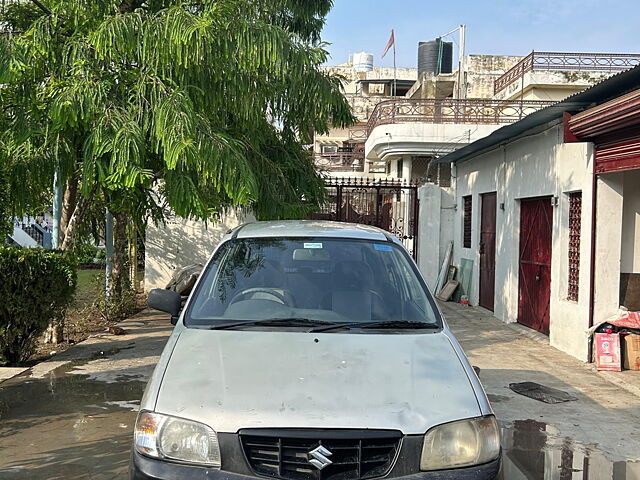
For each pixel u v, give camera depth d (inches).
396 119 644.7
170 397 119.7
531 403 248.8
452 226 593.9
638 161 268.1
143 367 288.8
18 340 288.4
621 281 323.6
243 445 110.7
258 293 165.5
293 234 189.0
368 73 1453.0
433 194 585.6
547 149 367.6
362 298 164.9
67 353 319.3
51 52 265.3
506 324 431.5
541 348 352.2
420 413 116.0
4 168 284.4
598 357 297.9
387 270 176.1
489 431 119.0
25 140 270.1
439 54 1100.5
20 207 302.7
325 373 125.5
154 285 570.3
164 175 273.6
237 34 257.6
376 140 649.6
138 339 358.3
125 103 259.8
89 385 257.6
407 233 606.2
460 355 141.4
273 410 113.8
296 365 128.6
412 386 123.3
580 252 322.3
